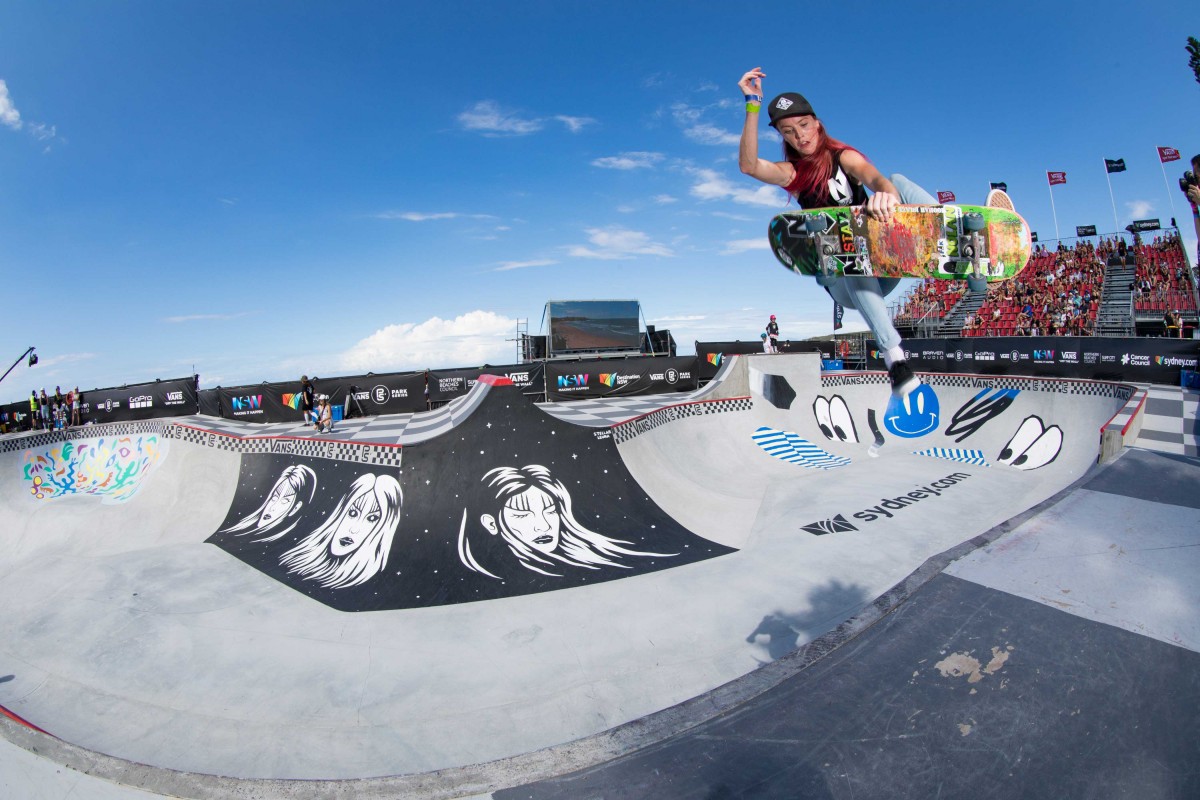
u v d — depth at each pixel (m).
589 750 4.43
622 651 6.37
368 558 9.16
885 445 17.23
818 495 12.15
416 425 14.86
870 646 5.21
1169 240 27.33
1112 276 25.86
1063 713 4.11
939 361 21.22
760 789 3.86
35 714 5.97
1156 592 5.50
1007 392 16.44
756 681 4.96
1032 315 25.33
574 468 11.02
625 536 9.98
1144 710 4.04
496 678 6.02
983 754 3.86
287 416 19.17
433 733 5.16
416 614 7.66
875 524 10.04
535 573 8.61
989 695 4.39
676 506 11.50
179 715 5.77
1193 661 4.48
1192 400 13.87
